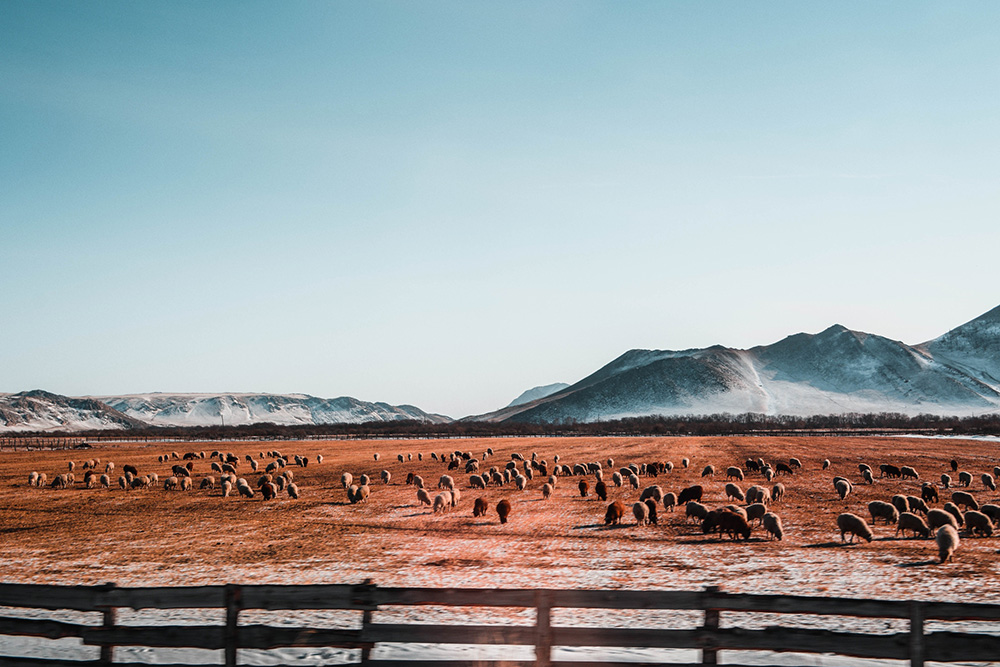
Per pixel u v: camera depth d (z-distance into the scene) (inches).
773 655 506.6
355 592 365.7
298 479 2160.4
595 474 2209.6
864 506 1416.1
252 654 515.8
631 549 978.1
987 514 1171.3
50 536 1125.7
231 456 2731.3
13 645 541.3
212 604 371.2
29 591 381.4
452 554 946.7
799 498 1555.1
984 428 5625.0
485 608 667.4
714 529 1100.5
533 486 1872.5
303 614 647.1
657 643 350.6
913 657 337.7
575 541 1047.6
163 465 2829.7
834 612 343.9
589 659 505.0
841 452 3255.4
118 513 1400.1
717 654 352.2
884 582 755.4
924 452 3235.7
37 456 3567.9
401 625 361.1
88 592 378.0
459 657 502.3
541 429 7081.7
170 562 902.4
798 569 829.8
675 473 2196.1
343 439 5866.1
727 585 745.6
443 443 4739.2
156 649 525.0
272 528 1194.0
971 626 594.9
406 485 1951.3
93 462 2706.7
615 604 354.0
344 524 1238.9
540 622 355.9
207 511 1424.7
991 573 800.3
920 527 1064.2
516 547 999.6
